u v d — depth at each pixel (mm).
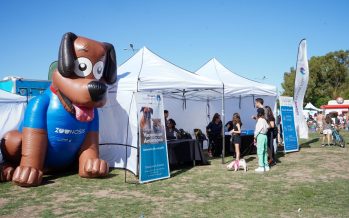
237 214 5648
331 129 15906
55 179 8625
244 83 12344
